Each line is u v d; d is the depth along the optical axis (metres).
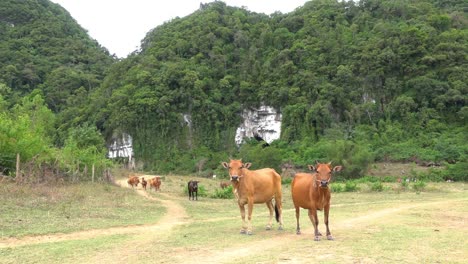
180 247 10.04
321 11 105.56
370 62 86.38
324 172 10.59
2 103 46.62
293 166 68.50
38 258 8.88
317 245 9.97
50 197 19.62
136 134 89.69
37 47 119.31
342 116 84.38
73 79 108.31
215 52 102.50
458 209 19.95
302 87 88.50
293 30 105.75
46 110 53.88
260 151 67.56
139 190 35.12
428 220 15.45
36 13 131.00
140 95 91.19
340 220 15.51
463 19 94.50
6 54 107.88
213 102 93.94
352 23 100.19
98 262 8.49
